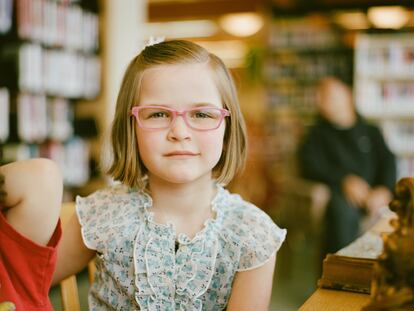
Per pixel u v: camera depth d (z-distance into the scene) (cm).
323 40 657
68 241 105
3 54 362
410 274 55
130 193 106
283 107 674
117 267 100
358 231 384
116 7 453
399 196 62
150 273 97
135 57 104
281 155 629
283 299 377
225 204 104
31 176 77
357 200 384
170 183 100
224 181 106
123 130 102
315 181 395
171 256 98
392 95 614
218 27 920
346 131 395
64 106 413
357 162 391
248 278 98
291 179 496
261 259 97
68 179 414
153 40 111
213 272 98
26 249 77
